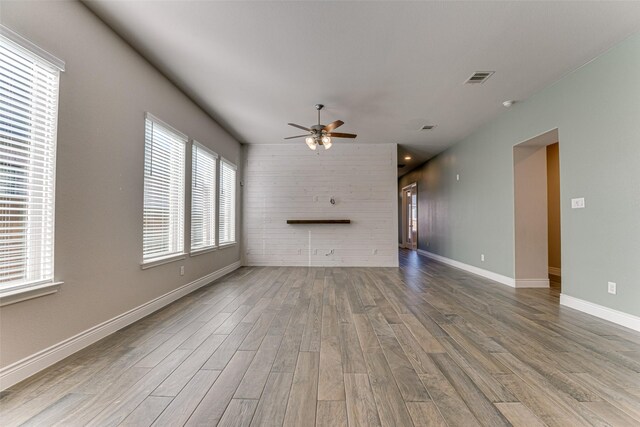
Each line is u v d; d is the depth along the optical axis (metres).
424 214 9.02
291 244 6.88
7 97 1.95
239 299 3.95
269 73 3.60
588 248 3.34
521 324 3.00
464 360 2.23
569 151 3.59
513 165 4.68
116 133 2.84
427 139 6.46
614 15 2.58
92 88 2.55
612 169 3.06
